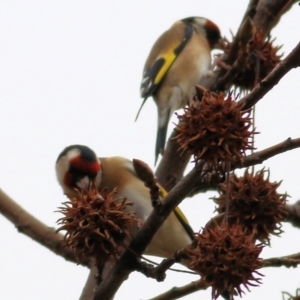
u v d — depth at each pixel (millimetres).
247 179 5508
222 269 4539
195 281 5520
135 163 4918
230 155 4684
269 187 5488
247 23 6402
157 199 5008
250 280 4582
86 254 5180
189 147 4762
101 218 5137
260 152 4781
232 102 4742
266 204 5469
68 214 5195
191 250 4711
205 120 4699
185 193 4969
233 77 6957
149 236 5176
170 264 5051
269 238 5520
